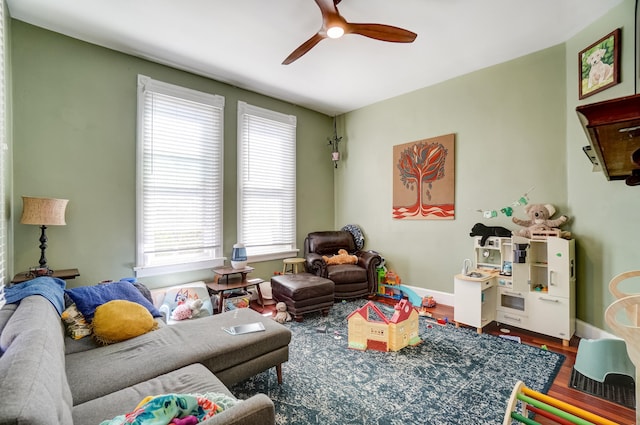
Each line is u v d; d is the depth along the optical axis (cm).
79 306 198
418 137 403
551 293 269
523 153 317
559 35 281
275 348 196
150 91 319
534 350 251
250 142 404
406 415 171
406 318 258
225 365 173
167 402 92
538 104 307
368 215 465
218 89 373
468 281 293
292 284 329
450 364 228
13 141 249
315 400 185
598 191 260
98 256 291
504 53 312
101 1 231
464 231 362
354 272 389
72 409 115
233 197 386
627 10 231
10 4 233
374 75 361
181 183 342
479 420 167
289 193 450
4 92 214
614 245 248
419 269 403
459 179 366
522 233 297
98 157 291
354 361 234
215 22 258
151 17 251
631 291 235
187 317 270
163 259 332
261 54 311
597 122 107
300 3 234
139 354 165
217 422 90
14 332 123
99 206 291
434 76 365
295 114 459
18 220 252
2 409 71
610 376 211
